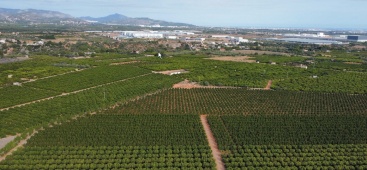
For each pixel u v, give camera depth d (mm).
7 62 196125
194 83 151625
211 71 179875
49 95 123312
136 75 167125
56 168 65500
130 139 80875
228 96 125062
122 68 185375
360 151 75812
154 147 75438
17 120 93625
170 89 136000
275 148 77625
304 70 186750
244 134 85562
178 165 67875
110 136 82188
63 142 78062
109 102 113062
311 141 81438
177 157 71750
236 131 87875
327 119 98688
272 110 108062
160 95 125312
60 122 93500
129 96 121812
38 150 73312
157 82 147375
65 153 71750
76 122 92375
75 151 72062
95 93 125688
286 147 78000
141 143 78562
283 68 192500
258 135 85125
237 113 104438
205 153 74438
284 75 171750
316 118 99250
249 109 108438
